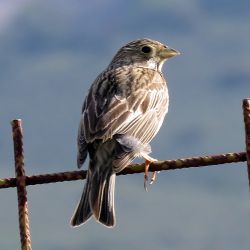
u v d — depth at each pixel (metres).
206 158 6.32
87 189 7.77
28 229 6.30
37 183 6.39
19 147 6.39
